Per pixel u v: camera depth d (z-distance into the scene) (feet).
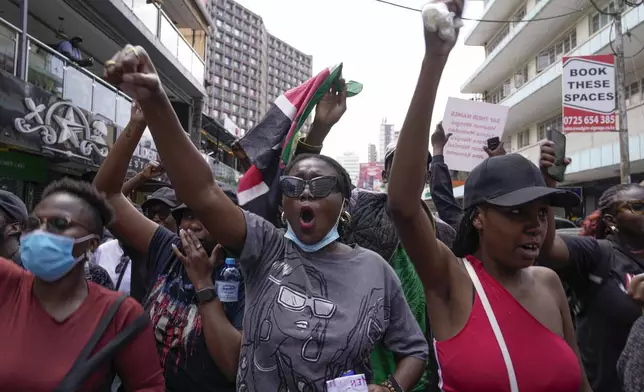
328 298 5.91
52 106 27.37
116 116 37.86
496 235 5.85
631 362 5.37
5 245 8.68
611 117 39.09
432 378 8.63
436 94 5.38
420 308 8.66
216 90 350.84
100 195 6.36
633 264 8.10
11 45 25.81
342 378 5.37
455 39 5.13
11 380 5.41
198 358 7.53
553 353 5.65
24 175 31.60
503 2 85.61
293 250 6.23
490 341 5.65
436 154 12.46
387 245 8.86
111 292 6.43
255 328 5.80
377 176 138.21
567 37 71.67
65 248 5.76
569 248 8.19
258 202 8.27
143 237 8.55
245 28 376.68
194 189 5.95
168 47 50.26
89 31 40.16
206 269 7.50
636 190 8.29
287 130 8.52
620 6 51.29
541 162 8.25
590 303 8.21
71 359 5.66
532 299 6.12
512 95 77.30
